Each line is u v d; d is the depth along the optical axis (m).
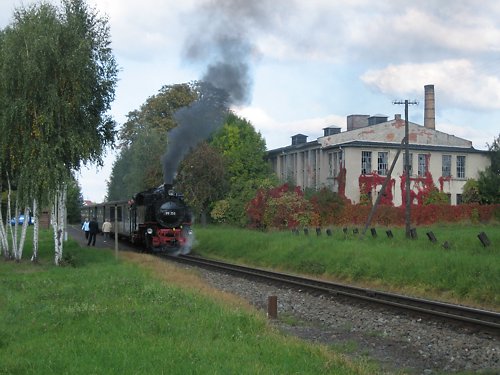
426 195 53.31
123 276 18.08
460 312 13.59
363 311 14.16
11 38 23.19
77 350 8.57
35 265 23.50
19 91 23.27
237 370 7.50
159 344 8.88
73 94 23.52
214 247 33.53
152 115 63.38
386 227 36.06
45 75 23.05
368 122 61.31
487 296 15.45
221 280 20.91
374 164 52.62
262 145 60.50
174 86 63.50
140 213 35.69
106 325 10.29
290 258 25.48
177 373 7.33
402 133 56.00
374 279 19.77
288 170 59.41
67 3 24.34
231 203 51.81
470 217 44.81
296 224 39.00
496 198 49.97
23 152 23.36
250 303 15.49
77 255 27.41
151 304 12.52
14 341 9.44
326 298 16.33
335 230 32.97
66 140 23.56
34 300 13.42
